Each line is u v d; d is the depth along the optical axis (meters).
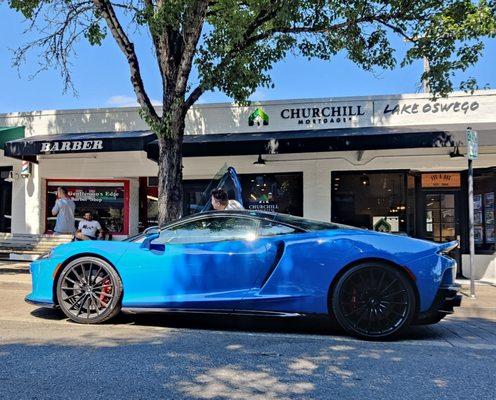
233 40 8.10
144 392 3.67
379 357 4.67
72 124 12.47
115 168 12.57
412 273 5.19
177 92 7.97
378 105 11.13
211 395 3.63
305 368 4.30
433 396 3.68
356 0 7.88
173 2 7.17
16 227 12.75
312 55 9.12
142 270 5.68
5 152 11.11
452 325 6.25
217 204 7.06
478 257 10.98
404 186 11.27
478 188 11.20
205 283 5.54
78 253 5.87
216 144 10.19
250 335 5.52
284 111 11.51
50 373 4.07
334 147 9.67
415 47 8.16
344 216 11.45
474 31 7.43
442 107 10.90
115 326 5.84
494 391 3.80
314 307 5.36
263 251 5.49
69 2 9.15
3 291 8.23
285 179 11.82
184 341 5.18
